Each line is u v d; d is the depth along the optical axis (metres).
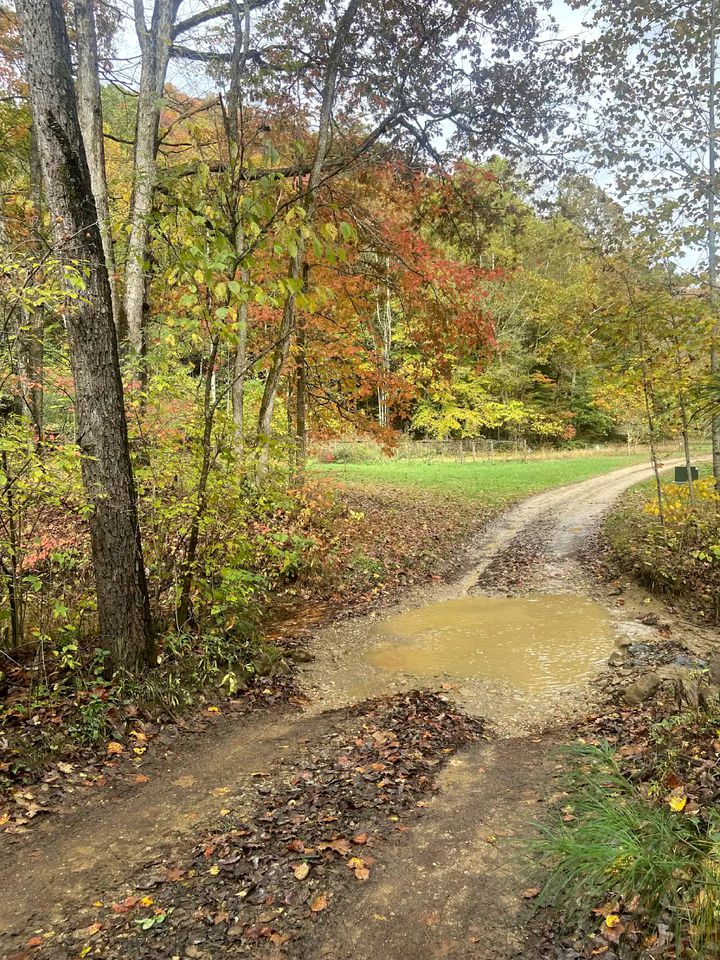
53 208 5.23
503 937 2.88
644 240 9.37
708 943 2.34
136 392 7.06
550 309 10.42
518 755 5.09
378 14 10.45
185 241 4.89
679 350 9.34
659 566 10.09
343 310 13.02
